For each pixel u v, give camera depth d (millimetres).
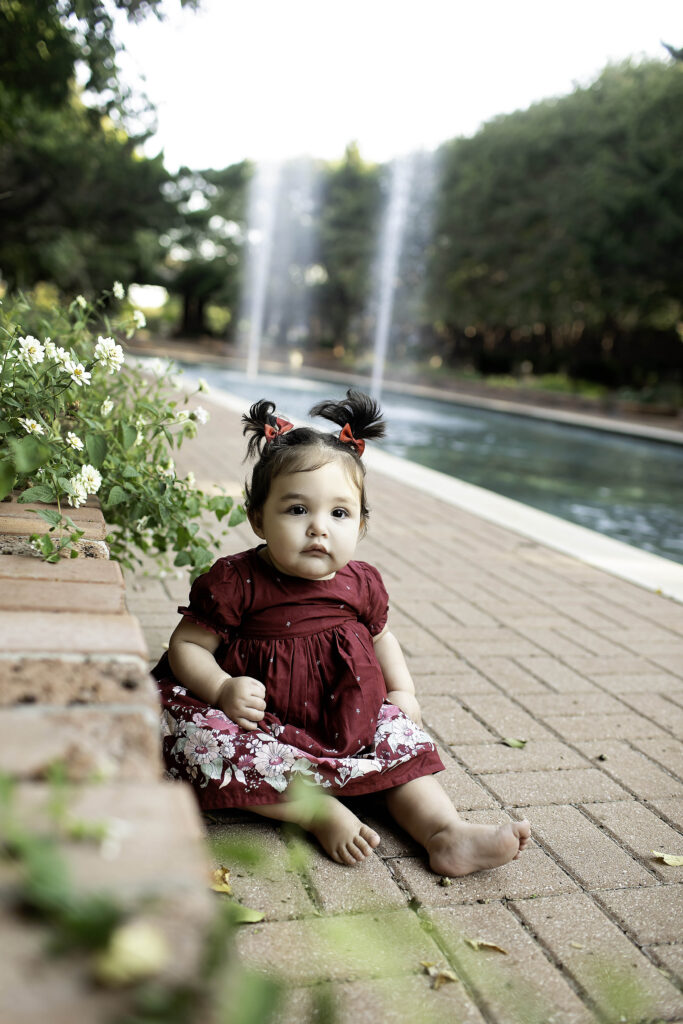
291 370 26672
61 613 1146
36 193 17109
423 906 1572
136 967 531
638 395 18547
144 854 638
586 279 20922
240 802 1740
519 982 1371
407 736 1854
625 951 1491
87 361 2318
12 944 552
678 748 2375
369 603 2094
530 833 1756
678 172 15930
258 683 1835
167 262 39594
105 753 788
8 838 615
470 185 23531
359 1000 1280
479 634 3240
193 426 2602
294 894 1562
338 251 31250
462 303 26250
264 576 1977
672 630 3510
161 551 2746
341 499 1945
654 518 7273
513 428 14266
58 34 6129
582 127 20562
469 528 5223
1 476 1983
